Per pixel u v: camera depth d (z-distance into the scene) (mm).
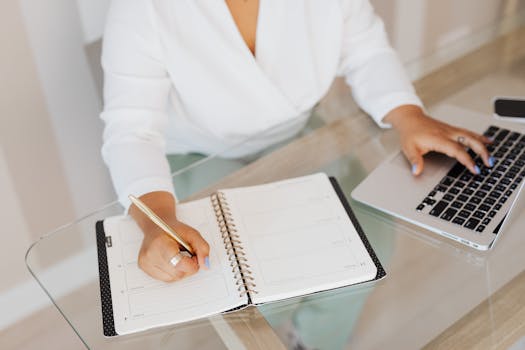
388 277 931
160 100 1272
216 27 1283
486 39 1445
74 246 1012
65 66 1565
